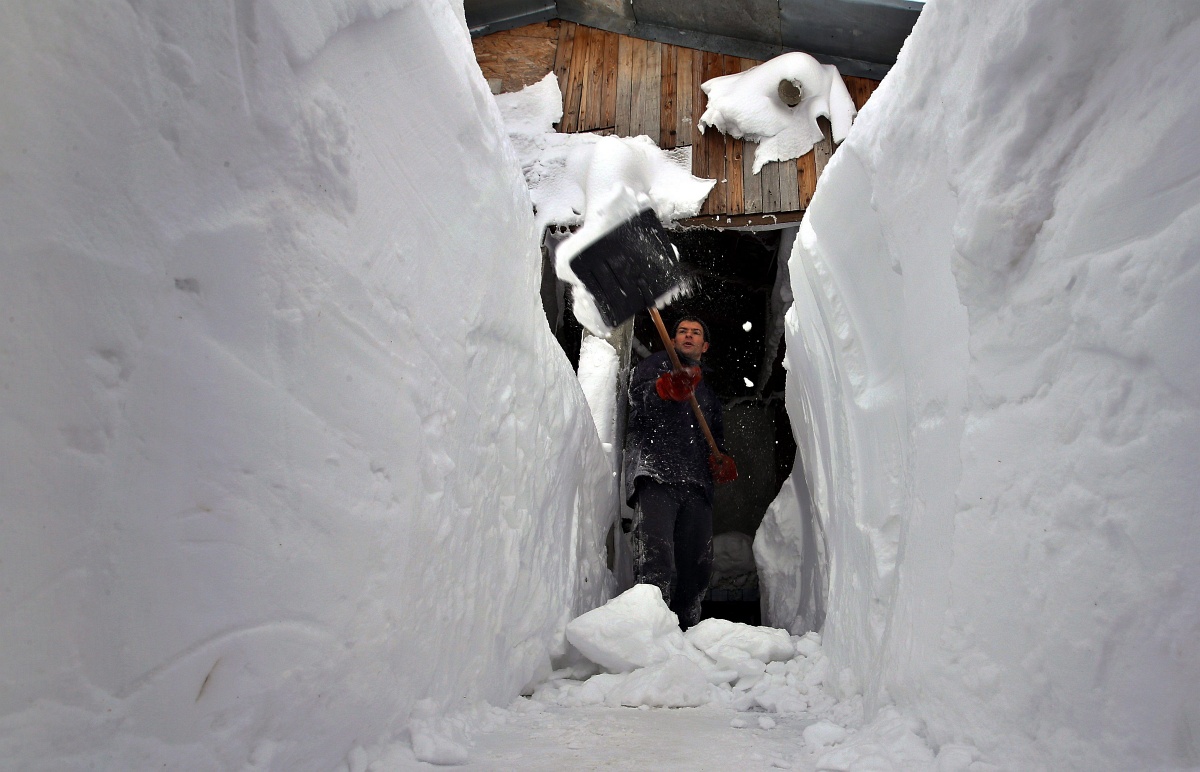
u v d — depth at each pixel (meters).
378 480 1.25
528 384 2.21
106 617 0.74
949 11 1.38
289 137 0.98
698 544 3.94
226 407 0.88
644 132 4.89
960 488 1.23
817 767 1.33
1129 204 0.91
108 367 0.72
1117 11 0.96
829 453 2.63
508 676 2.04
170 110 0.78
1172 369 0.81
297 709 1.05
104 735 0.74
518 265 2.05
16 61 0.62
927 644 1.33
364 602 1.21
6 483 0.63
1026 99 1.07
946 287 1.44
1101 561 0.90
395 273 1.32
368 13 1.17
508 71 5.14
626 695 2.14
